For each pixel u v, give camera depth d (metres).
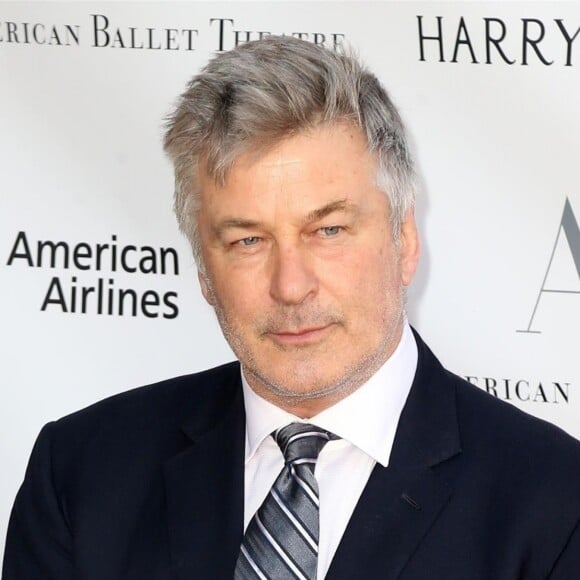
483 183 5.89
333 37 5.93
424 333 5.89
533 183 5.88
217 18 6.00
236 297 4.02
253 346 4.04
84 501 4.50
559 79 5.88
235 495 4.25
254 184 3.91
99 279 6.05
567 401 5.85
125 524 4.41
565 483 4.05
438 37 5.92
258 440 4.27
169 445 4.58
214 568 4.14
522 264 5.88
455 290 5.89
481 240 5.89
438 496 4.06
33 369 6.04
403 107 5.91
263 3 5.97
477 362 5.88
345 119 3.99
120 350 6.05
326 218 3.93
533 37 5.90
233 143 3.90
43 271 6.04
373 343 4.05
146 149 6.04
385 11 5.93
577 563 3.94
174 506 4.33
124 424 4.71
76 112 6.05
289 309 3.93
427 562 3.96
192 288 6.05
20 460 6.03
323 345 3.98
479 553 3.97
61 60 6.05
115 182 6.05
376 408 4.18
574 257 5.86
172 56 6.02
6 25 6.05
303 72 3.98
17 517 4.77
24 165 6.04
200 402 4.71
